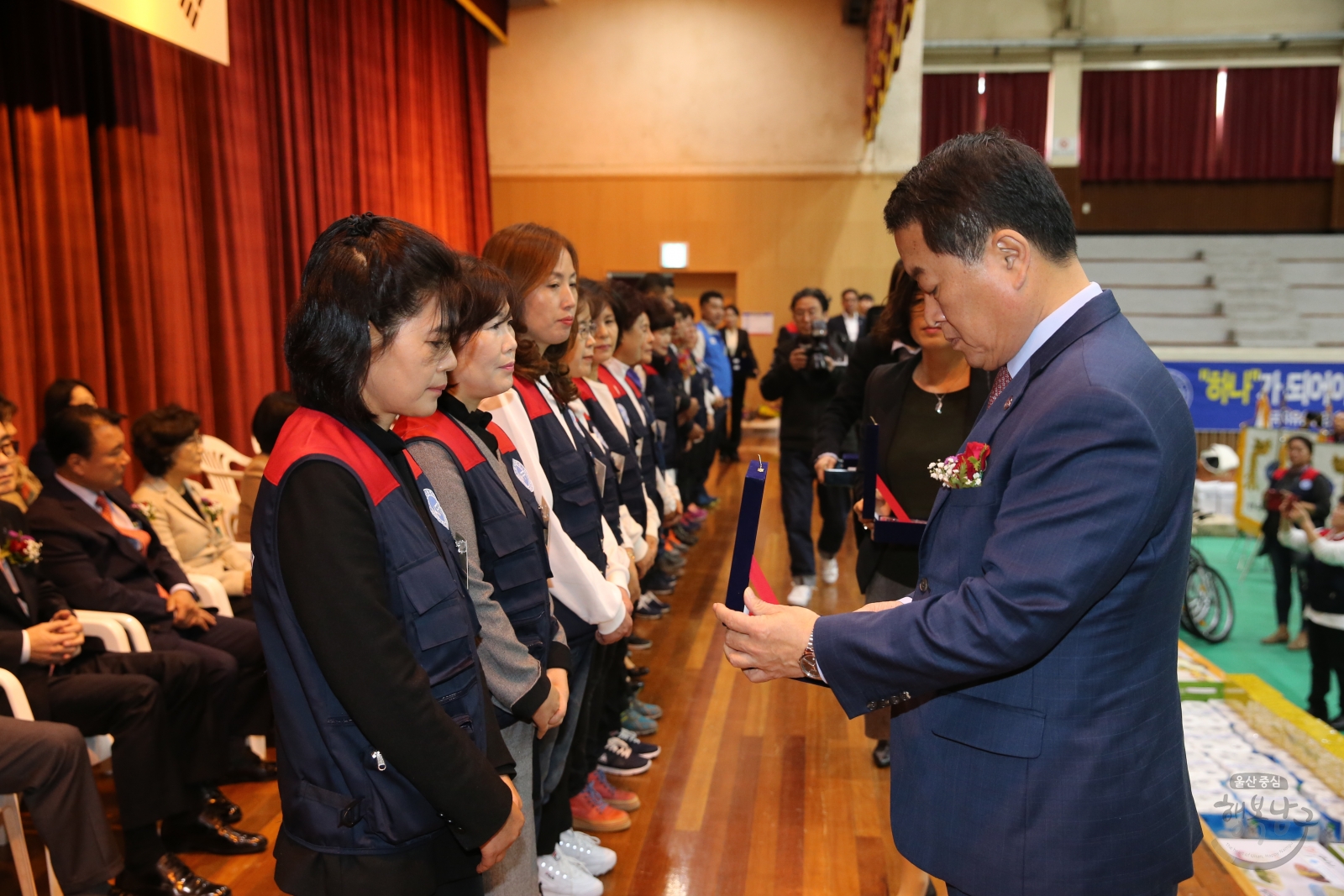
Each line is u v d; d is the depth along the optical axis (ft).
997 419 3.77
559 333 6.63
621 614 6.55
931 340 7.59
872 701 3.71
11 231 13.70
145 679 7.47
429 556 3.75
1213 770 8.23
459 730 3.62
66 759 6.55
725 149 36.11
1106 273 48.34
